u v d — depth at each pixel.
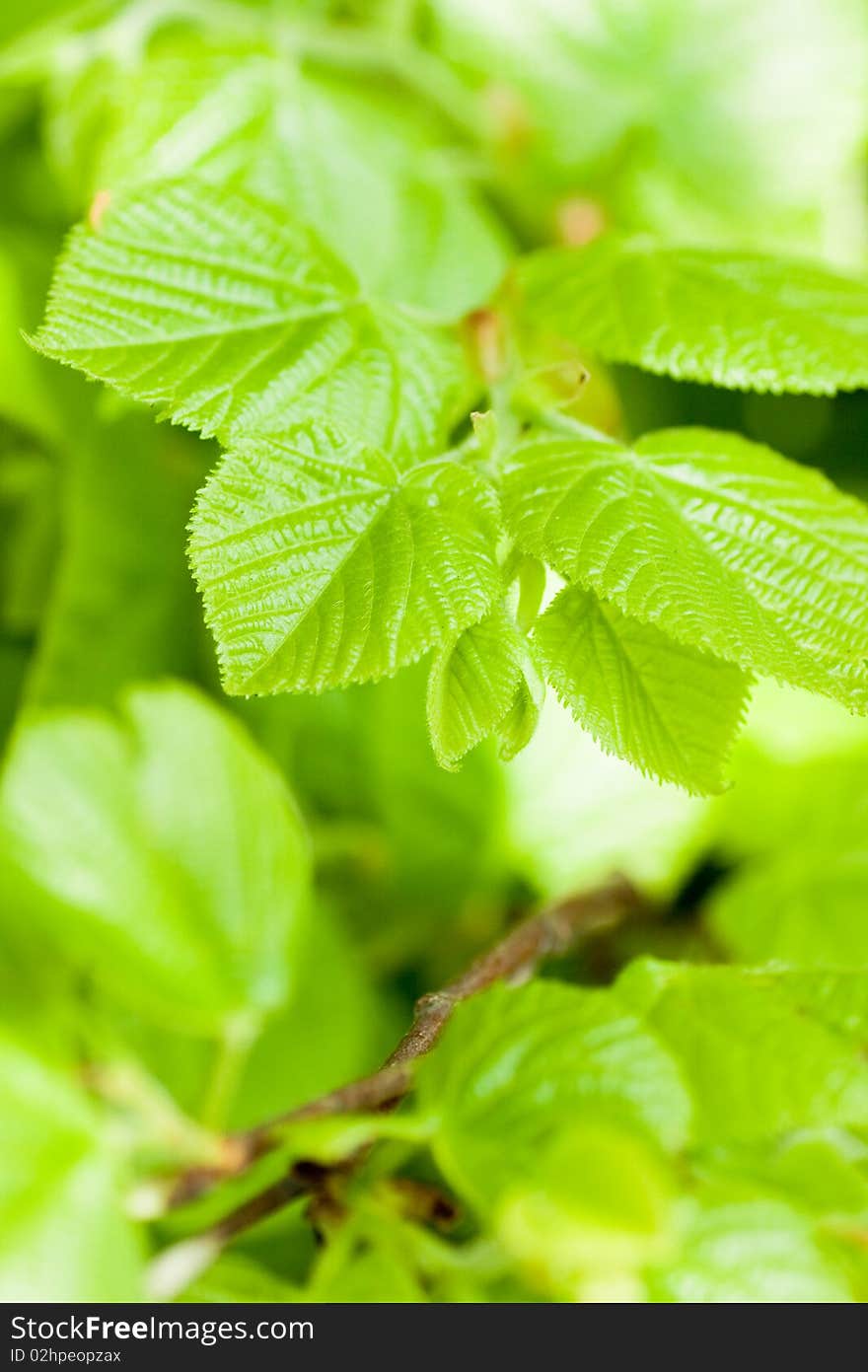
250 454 0.51
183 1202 0.55
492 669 0.50
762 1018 0.53
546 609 0.51
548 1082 0.52
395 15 0.63
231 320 0.52
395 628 0.50
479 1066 0.52
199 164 0.58
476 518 0.51
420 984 0.63
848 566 0.52
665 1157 0.51
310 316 0.53
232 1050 0.58
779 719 0.63
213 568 0.50
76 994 0.59
